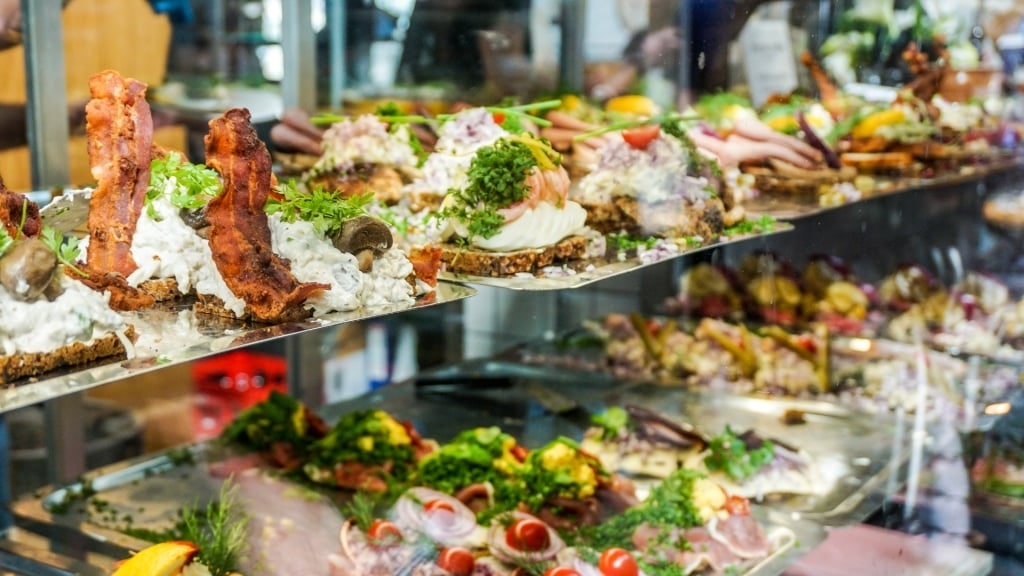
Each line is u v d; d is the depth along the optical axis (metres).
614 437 1.20
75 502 1.10
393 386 1.33
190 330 0.92
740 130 1.24
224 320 0.94
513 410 1.28
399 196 1.18
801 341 1.30
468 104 1.31
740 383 1.31
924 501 1.14
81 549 1.03
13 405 0.79
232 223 0.94
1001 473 1.17
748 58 1.25
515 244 1.08
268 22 1.32
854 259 1.29
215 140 0.94
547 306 1.35
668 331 1.33
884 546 1.08
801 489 1.15
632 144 1.16
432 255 1.03
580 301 1.35
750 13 1.24
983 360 1.28
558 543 1.05
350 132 1.22
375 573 1.02
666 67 1.23
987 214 1.31
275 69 1.33
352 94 1.36
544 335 1.36
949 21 1.32
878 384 1.28
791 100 1.27
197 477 1.15
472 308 1.35
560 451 1.14
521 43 1.28
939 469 1.18
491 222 1.06
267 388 1.32
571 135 1.21
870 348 1.30
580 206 1.13
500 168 1.07
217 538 1.02
